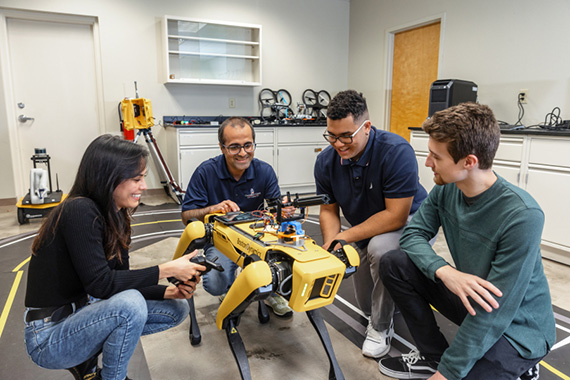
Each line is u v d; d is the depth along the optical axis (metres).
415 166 1.63
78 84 4.45
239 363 1.31
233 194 1.93
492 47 3.74
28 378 1.50
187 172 4.29
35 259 1.10
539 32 3.34
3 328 1.84
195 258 1.25
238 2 4.90
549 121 3.32
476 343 1.06
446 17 4.18
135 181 1.17
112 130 4.54
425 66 4.61
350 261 1.25
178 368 1.58
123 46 4.45
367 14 5.28
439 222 1.41
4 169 4.17
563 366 1.59
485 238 1.15
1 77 4.04
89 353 1.15
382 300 1.59
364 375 1.53
